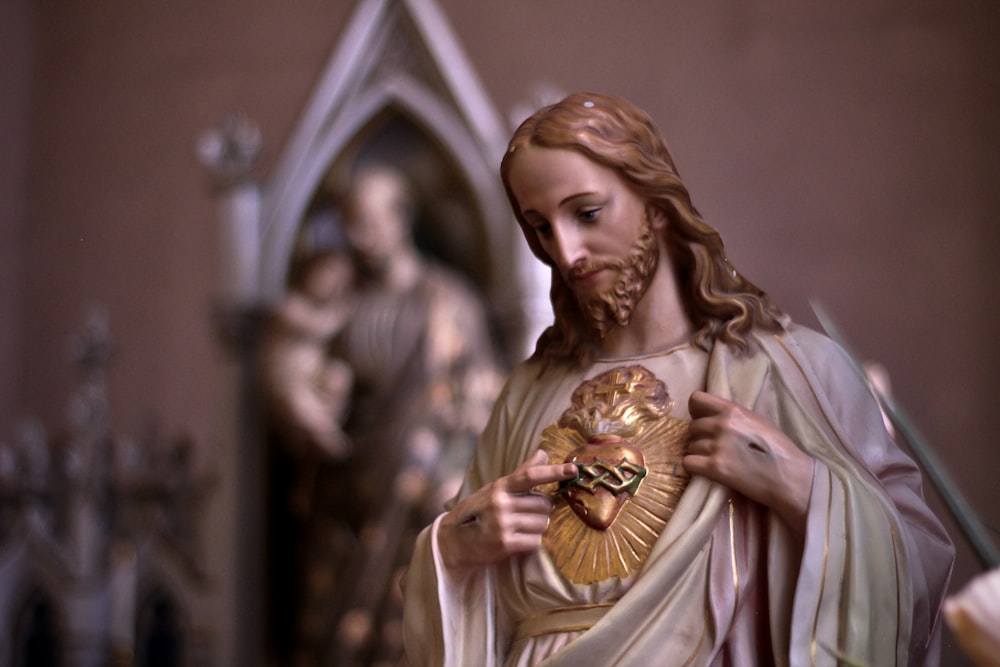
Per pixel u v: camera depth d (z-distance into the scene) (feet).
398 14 28.60
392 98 28.40
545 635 7.67
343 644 26.00
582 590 7.66
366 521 26.55
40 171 35.14
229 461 27.30
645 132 8.30
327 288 27.91
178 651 26.66
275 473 27.43
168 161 34.35
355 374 27.32
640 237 8.23
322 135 28.68
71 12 35.83
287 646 26.68
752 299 8.37
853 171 28.27
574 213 8.16
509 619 7.91
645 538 7.69
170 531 27.07
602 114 8.21
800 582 7.23
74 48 35.65
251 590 26.76
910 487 8.13
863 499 7.45
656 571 7.37
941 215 27.63
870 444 8.08
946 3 28.55
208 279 33.40
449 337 27.12
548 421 8.44
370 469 26.71
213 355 32.76
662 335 8.44
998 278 27.09
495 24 31.50
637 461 7.88
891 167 28.12
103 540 27.04
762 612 7.52
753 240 28.32
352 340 27.43
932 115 28.12
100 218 34.50
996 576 5.66
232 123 28.96
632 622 7.32
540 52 31.12
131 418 32.78
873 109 28.48
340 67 28.68
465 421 26.68
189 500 27.32
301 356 27.37
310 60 33.60
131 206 34.37
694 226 8.30
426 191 28.37
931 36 28.48
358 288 28.04
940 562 7.82
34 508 27.07
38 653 26.73
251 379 27.81
